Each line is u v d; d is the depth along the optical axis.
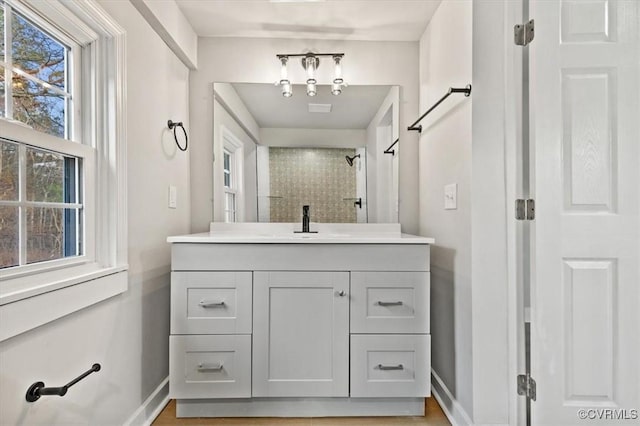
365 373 1.66
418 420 1.69
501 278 1.53
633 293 1.38
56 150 1.15
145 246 1.67
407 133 2.36
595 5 1.40
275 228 2.33
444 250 1.87
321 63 2.34
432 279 2.06
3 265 0.98
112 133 1.40
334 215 2.33
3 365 0.91
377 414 1.70
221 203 2.32
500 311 1.52
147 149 1.70
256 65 2.33
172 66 2.01
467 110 1.58
